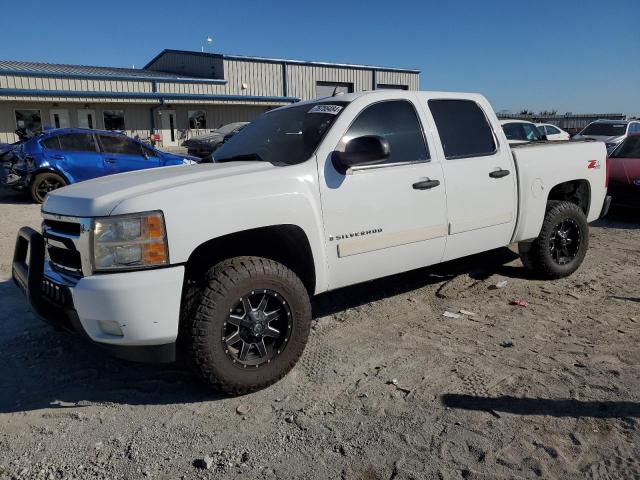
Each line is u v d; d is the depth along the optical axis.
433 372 3.66
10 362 3.97
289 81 33.22
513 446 2.83
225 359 3.29
